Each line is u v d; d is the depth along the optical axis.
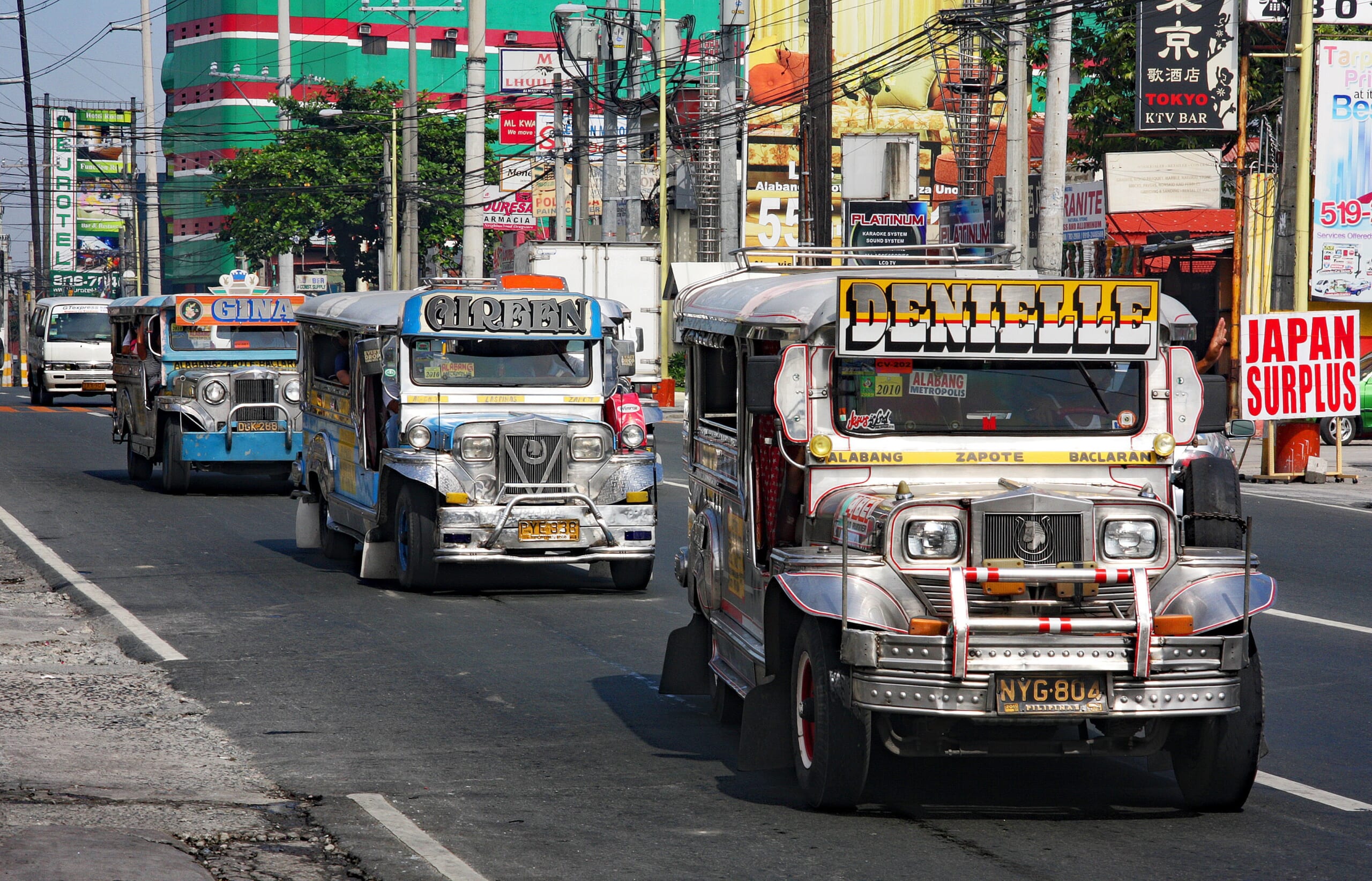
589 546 45.84
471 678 34.28
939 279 24.56
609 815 23.73
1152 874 20.77
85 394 154.12
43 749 27.27
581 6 151.12
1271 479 79.38
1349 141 89.12
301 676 34.34
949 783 25.67
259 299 74.12
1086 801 24.56
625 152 177.25
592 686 33.62
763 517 26.81
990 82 139.12
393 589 47.06
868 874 20.75
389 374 46.97
